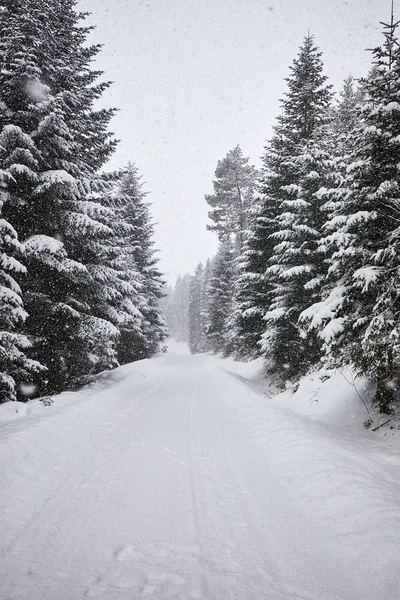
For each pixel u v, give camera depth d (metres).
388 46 8.88
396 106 8.29
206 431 8.56
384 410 9.59
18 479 5.27
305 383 13.87
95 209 12.05
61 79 12.73
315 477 5.40
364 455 6.85
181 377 21.72
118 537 4.03
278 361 16.95
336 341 9.93
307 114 15.66
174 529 4.23
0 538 3.89
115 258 16.94
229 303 42.41
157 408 11.45
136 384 17.27
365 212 8.91
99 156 14.80
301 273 13.59
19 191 10.87
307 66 15.82
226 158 37.28
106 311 14.76
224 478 5.76
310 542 3.95
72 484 5.43
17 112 10.80
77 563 3.54
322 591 3.15
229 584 3.26
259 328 19.83
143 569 3.47
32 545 3.82
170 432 8.45
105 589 3.17
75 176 12.69
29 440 6.40
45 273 11.92
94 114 14.45
